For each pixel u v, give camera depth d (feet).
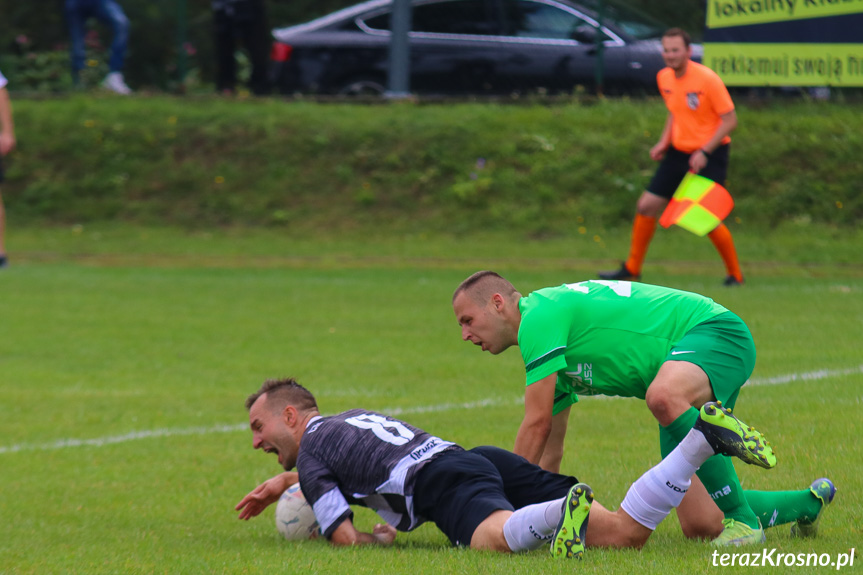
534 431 46.62
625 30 211.82
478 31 215.51
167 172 208.95
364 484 45.80
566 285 48.47
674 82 128.77
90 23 269.44
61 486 62.39
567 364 47.29
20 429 78.89
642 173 192.13
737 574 36.37
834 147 190.60
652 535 46.39
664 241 176.35
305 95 223.30
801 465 58.23
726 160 129.70
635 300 46.93
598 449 65.98
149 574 40.16
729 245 139.03
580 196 190.90
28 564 43.21
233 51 232.94
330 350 107.96
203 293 145.79
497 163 199.72
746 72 192.54
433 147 204.64
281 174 205.05
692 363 44.60
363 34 221.46
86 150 214.69
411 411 80.38
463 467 44.42
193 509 56.90
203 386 93.45
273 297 142.00
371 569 38.93
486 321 48.39
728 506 43.75
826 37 187.42
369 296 141.90
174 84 248.32
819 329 109.29
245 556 43.11
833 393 79.05
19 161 213.46
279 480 50.98
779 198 183.32
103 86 238.07
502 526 41.86
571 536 39.40
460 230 186.91
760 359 94.73
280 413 50.21
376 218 192.65
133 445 73.72
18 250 185.98
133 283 154.81
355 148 207.72
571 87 213.25
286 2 251.80
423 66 217.15
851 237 173.99
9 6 273.13
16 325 123.95
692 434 40.42
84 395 90.48
